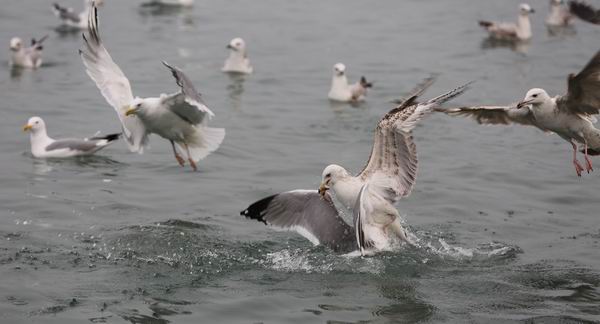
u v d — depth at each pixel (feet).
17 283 38.93
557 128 43.39
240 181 55.06
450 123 69.15
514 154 61.62
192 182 54.65
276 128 66.95
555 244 45.16
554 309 37.40
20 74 81.35
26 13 106.52
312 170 57.41
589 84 40.22
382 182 40.34
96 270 40.86
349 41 97.14
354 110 72.84
